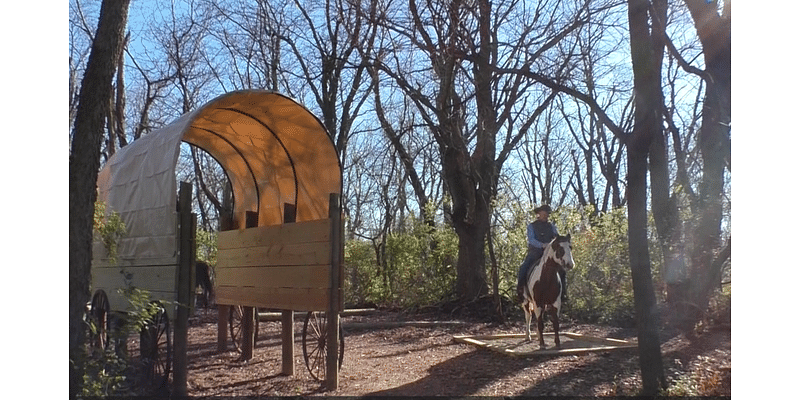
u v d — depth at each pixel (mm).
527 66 14625
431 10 14414
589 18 14414
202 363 11438
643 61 7926
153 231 8867
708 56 9242
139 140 10273
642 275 7961
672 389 7820
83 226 6547
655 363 7891
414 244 22531
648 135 7902
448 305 20062
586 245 18375
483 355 11961
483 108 18828
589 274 18297
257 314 13203
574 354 11516
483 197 19359
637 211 8000
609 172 32750
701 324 13367
